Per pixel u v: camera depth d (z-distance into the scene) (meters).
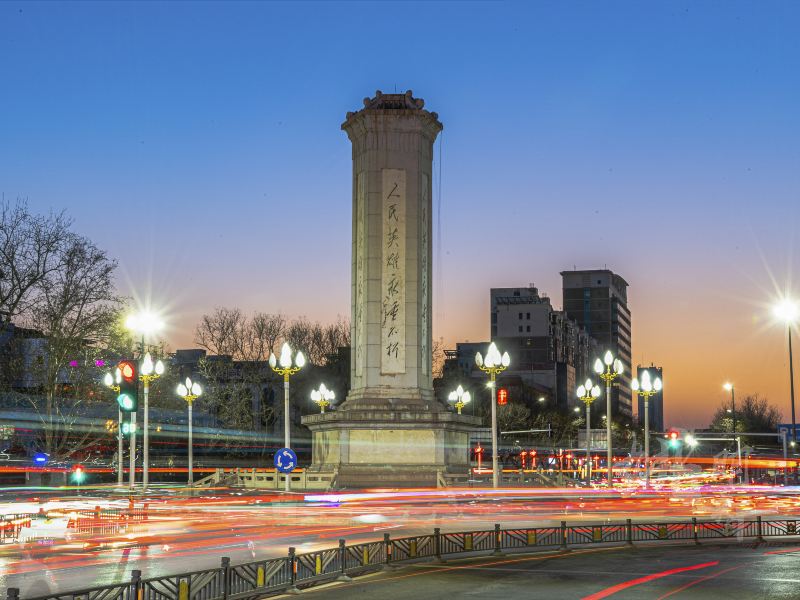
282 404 116.62
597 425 197.12
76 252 75.44
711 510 57.62
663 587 23.73
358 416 62.84
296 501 52.34
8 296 73.56
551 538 36.41
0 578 24.83
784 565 29.06
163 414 96.56
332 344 121.56
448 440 64.12
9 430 82.00
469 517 46.25
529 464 146.88
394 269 66.12
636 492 65.50
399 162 66.81
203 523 41.84
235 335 113.31
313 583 24.41
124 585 17.42
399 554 29.67
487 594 22.59
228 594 20.94
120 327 77.31
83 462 89.00
